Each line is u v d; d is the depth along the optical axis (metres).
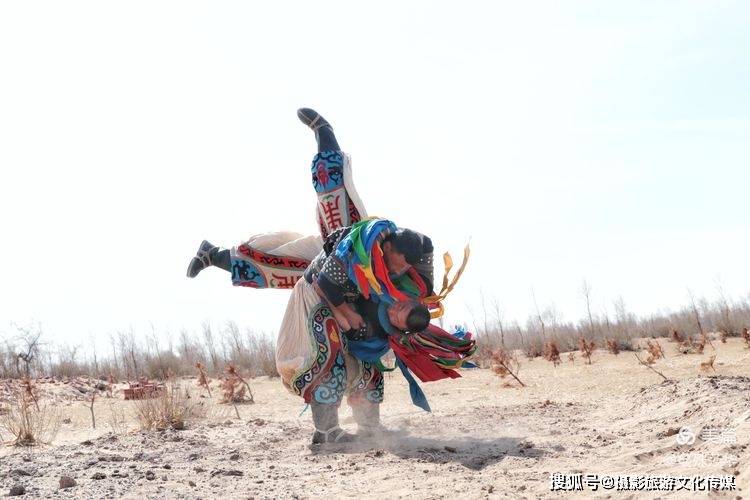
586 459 5.95
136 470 6.30
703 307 27.66
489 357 20.41
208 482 5.72
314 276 7.51
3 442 9.06
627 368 15.91
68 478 5.58
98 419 11.93
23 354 22.19
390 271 7.25
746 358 16.03
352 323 7.59
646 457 5.79
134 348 23.97
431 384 15.66
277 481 5.70
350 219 8.09
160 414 10.43
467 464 6.12
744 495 4.40
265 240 8.27
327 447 7.31
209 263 8.39
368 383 7.89
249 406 13.70
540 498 4.71
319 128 8.29
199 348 25.03
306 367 7.43
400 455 6.63
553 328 27.11
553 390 13.10
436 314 7.69
